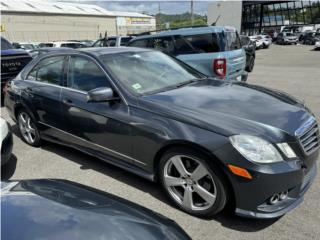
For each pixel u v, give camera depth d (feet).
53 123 15.01
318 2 174.19
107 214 6.38
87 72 13.33
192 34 26.78
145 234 6.01
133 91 11.80
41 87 15.37
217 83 13.28
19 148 16.92
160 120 10.48
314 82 35.17
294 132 9.34
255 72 47.32
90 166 14.35
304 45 130.72
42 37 145.79
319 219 9.86
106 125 12.12
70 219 6.00
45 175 13.78
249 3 167.32
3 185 7.68
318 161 13.46
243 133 9.07
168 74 13.70
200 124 9.62
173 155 10.29
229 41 26.73
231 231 9.51
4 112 25.59
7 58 28.58
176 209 10.75
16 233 5.53
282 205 9.21
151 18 213.87
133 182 12.69
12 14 132.46
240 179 8.93
